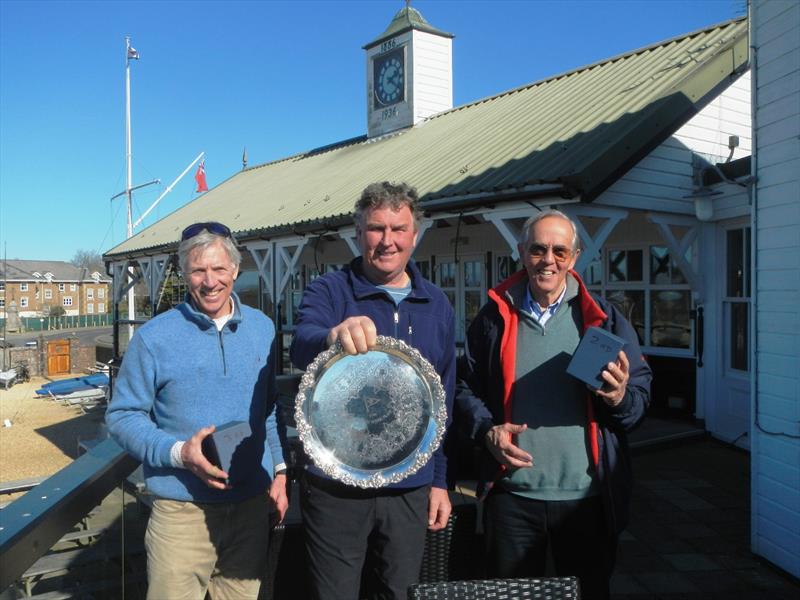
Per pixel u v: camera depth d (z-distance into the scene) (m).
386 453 2.12
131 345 2.29
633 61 9.05
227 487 2.17
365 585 2.80
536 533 2.64
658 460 6.52
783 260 3.97
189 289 2.39
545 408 2.61
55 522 1.92
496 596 2.02
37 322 64.62
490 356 2.75
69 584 2.04
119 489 2.47
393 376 2.14
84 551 2.16
